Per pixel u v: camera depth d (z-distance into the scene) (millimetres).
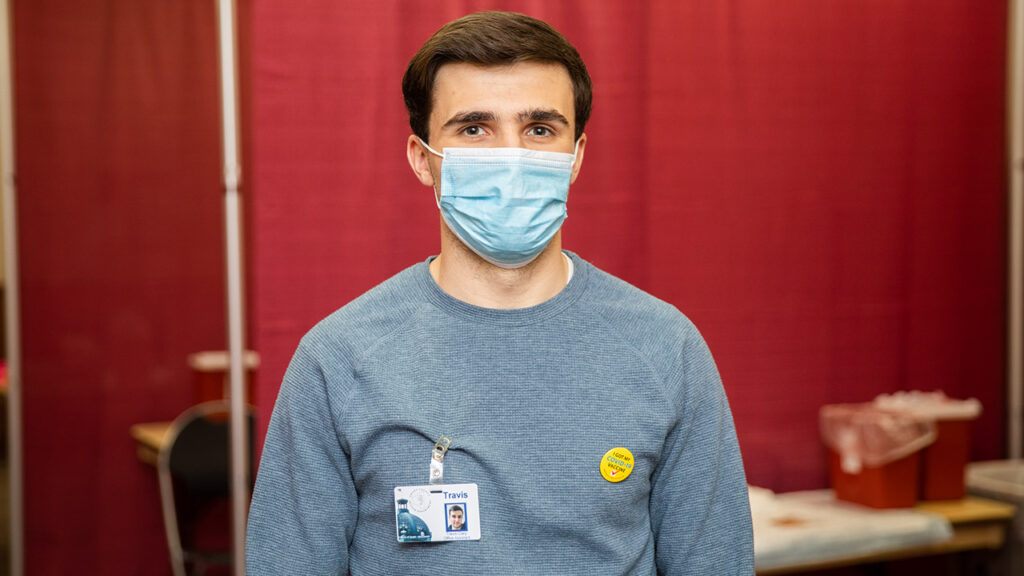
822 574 2924
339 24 2162
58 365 3490
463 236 1167
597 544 1101
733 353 2627
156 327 3613
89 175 3498
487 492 1098
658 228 2510
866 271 2762
